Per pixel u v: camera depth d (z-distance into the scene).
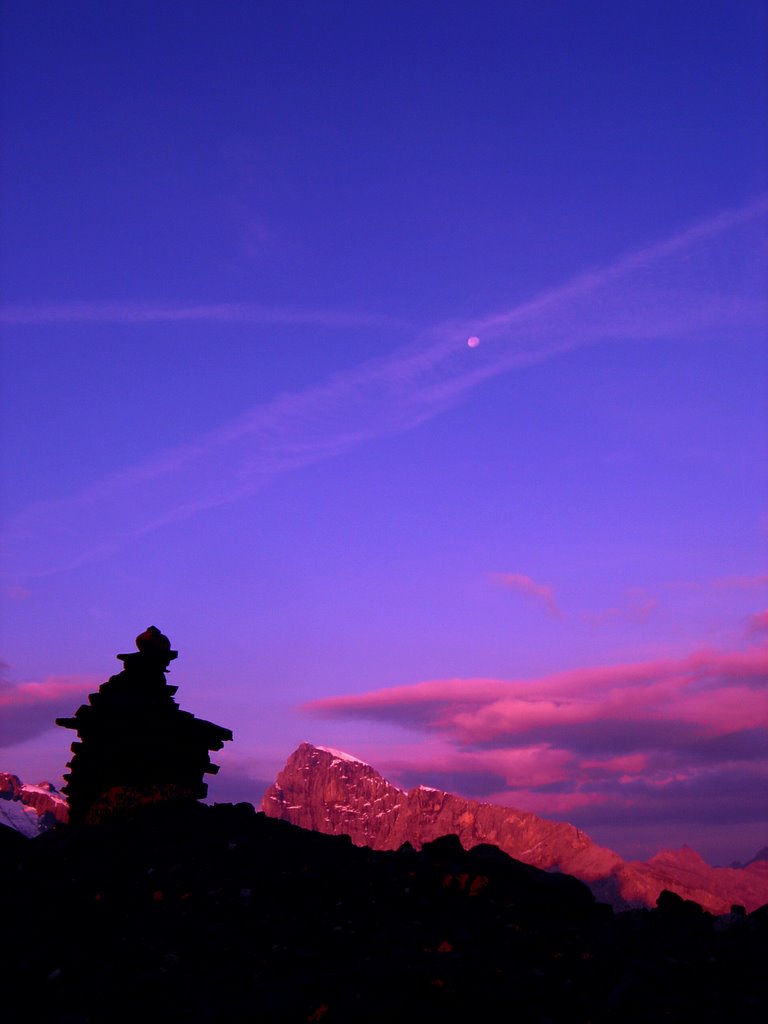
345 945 13.16
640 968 12.95
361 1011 11.11
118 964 12.52
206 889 14.91
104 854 16.97
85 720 21.41
